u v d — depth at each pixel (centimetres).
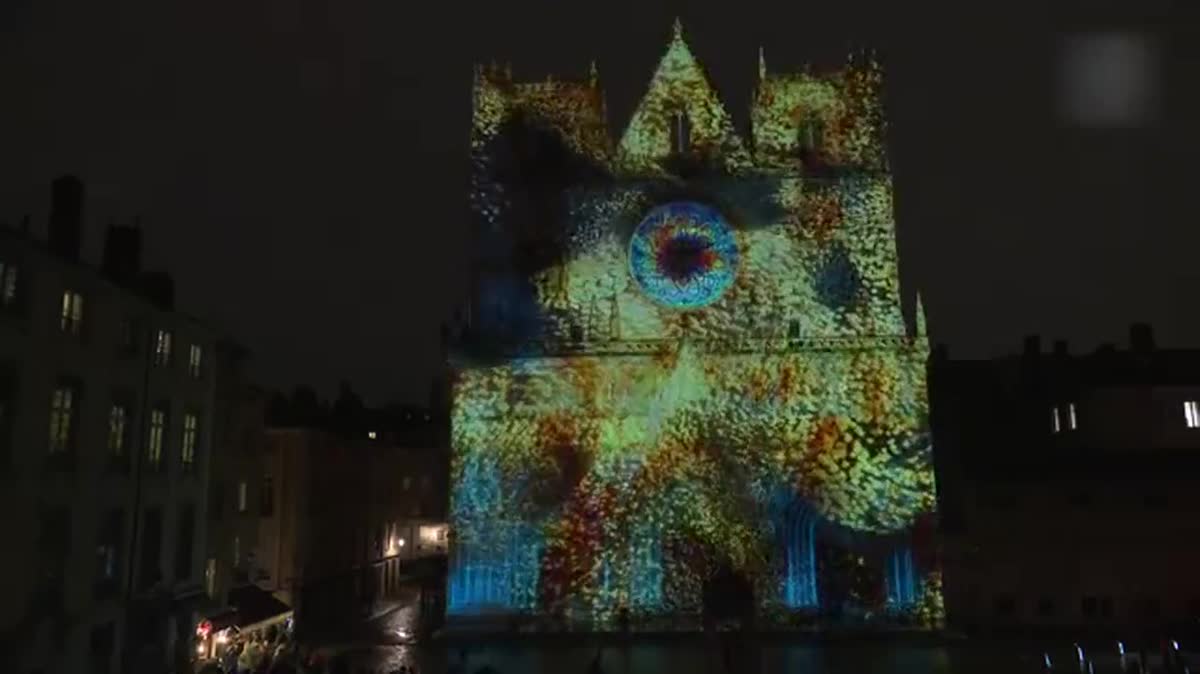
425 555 8912
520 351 5003
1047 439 6069
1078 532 5144
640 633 4666
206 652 4222
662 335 5075
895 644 4406
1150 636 4678
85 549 3231
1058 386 6034
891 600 4728
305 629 5491
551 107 5369
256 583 5725
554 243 5188
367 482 7550
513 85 5397
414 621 6009
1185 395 5697
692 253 5156
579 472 4903
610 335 5062
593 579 4803
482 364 5003
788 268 5128
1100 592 5066
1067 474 5225
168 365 3938
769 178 5216
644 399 4962
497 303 5109
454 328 5050
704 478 4884
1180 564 5050
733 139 5281
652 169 5259
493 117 5356
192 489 4141
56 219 3547
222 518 4769
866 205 5178
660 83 5388
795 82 5334
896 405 4922
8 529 2788
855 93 5309
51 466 3027
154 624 3681
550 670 3838
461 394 4981
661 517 4856
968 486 5325
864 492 4850
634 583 4797
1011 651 4228
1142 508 5128
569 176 5259
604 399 4966
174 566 3931
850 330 5044
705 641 4481
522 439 4938
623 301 5125
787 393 4953
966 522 5297
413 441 9512
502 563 4822
